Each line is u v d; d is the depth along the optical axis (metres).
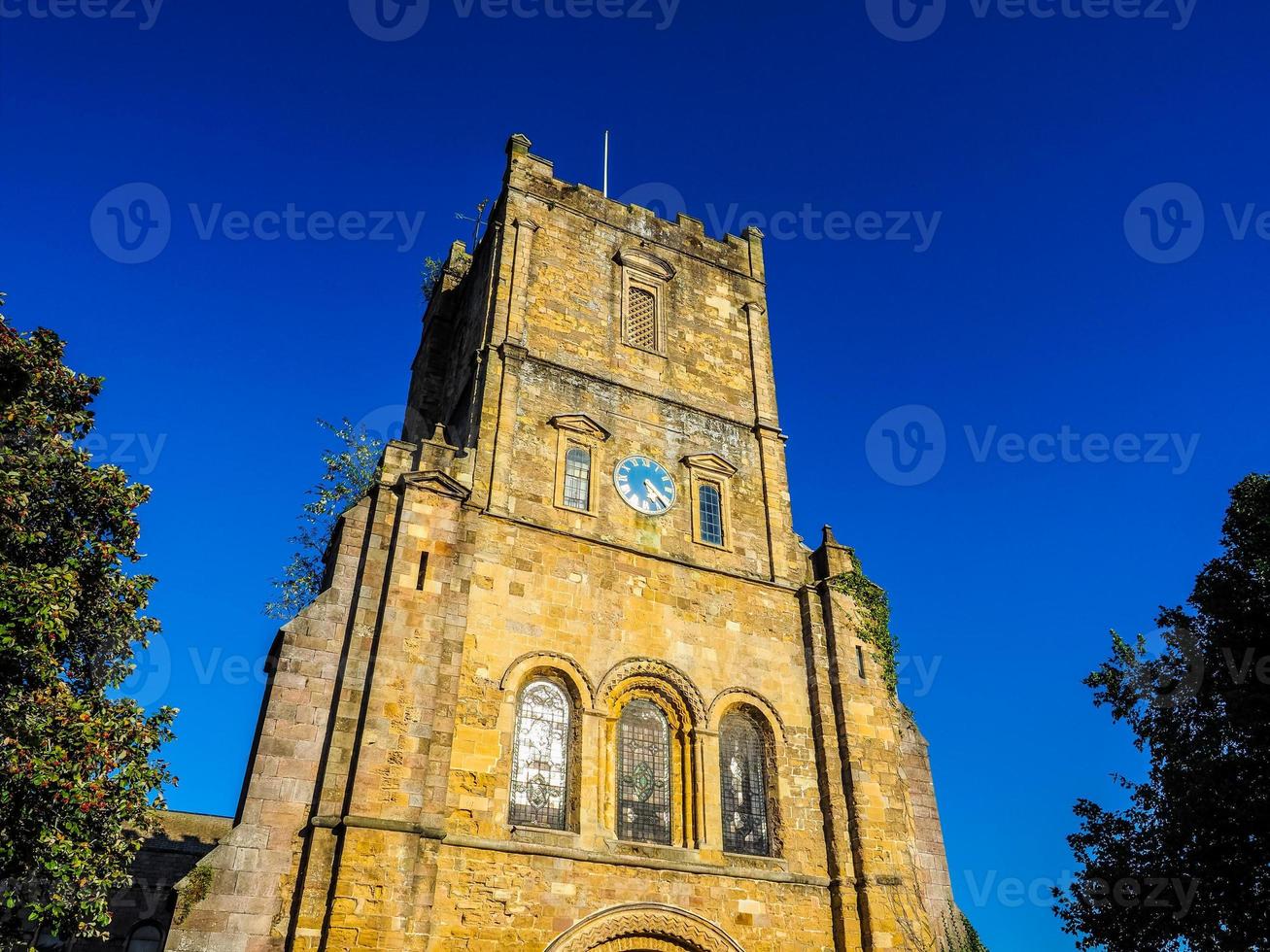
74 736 18.02
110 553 21.05
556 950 22.05
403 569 24.61
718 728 27.27
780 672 29.17
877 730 28.66
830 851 26.64
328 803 21.33
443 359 38.97
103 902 19.30
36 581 18.45
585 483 29.86
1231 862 23.84
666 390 33.38
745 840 26.27
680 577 29.22
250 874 20.39
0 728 17.48
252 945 19.75
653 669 27.16
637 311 35.12
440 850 21.91
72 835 17.91
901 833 27.17
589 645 26.59
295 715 22.36
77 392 22.31
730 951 23.94
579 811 24.14
